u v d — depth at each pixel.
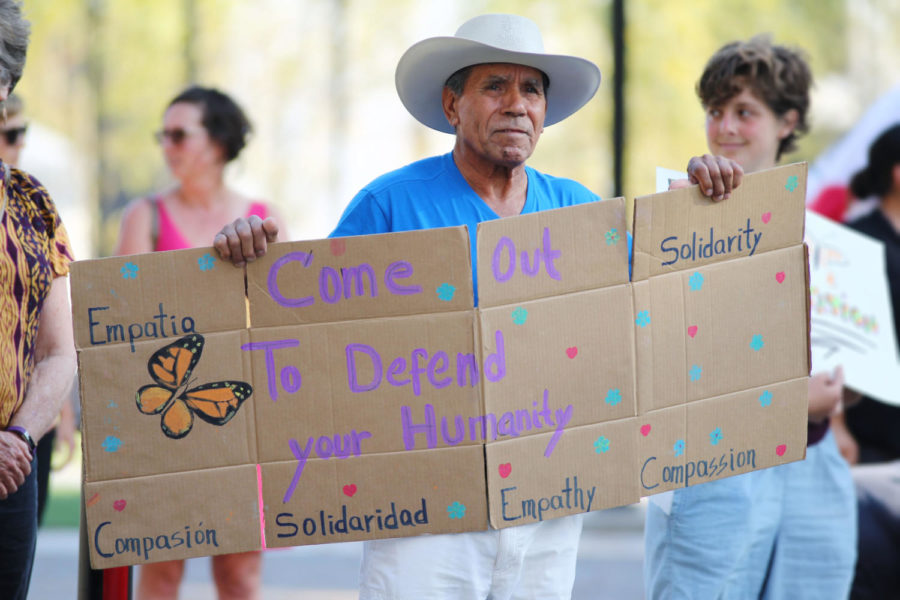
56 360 8.61
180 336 7.60
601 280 7.99
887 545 14.27
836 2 21.55
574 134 24.19
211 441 7.65
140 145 25.47
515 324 7.80
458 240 7.66
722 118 11.30
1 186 8.08
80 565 8.23
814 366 10.88
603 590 16.19
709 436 8.42
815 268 11.11
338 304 7.66
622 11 21.09
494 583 8.16
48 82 25.44
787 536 10.61
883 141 17.00
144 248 14.52
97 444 7.59
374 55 24.30
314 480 7.72
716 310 8.37
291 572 17.39
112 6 25.11
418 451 7.75
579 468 8.02
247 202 15.08
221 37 24.67
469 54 8.09
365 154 24.42
